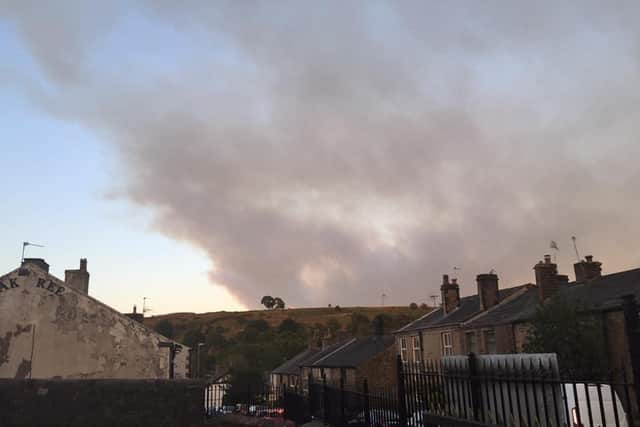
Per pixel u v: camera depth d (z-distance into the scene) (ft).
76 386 50.62
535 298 102.12
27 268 78.13
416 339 135.95
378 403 36.35
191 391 53.72
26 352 75.05
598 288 87.10
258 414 82.33
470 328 110.42
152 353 80.02
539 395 18.78
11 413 48.62
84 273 93.50
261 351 252.01
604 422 15.31
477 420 20.84
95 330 78.33
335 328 388.78
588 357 65.21
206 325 457.68
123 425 51.06
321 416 55.98
